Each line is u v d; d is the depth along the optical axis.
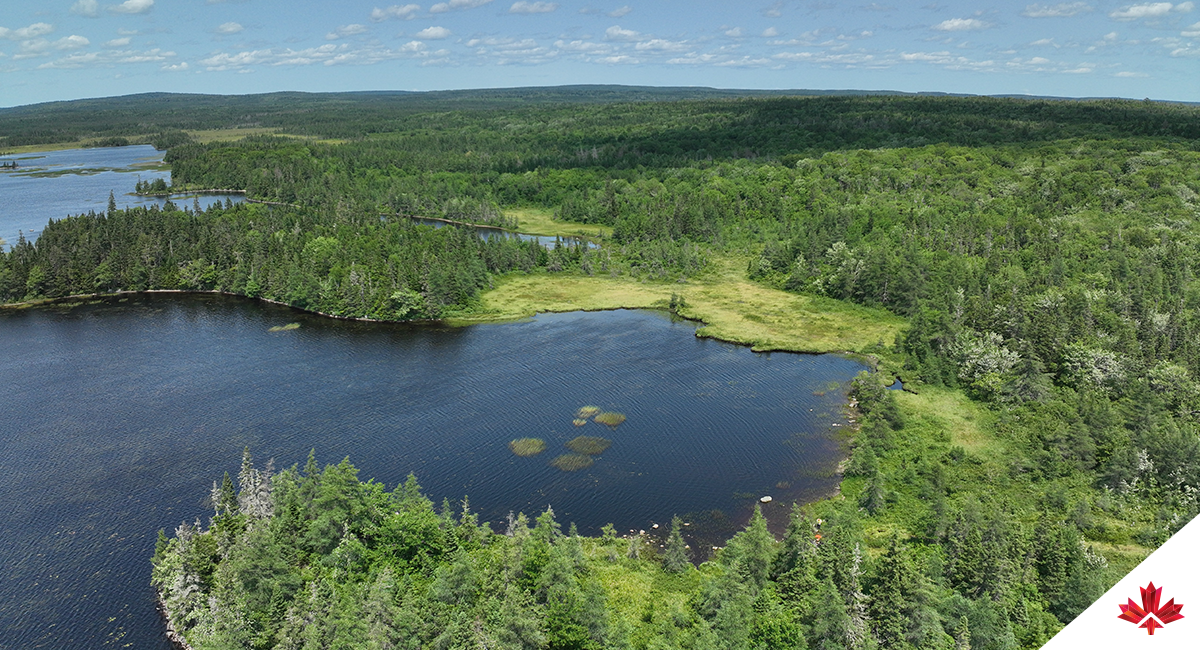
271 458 128.75
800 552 89.44
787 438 138.38
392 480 122.88
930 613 76.56
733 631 75.44
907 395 152.88
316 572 89.12
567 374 170.50
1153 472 110.81
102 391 158.25
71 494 117.25
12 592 94.81
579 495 119.19
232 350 185.50
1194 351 148.50
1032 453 121.69
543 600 83.12
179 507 114.12
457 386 163.00
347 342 192.88
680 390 161.00
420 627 78.50
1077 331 159.75
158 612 91.69
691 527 110.56
